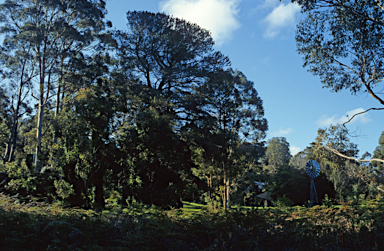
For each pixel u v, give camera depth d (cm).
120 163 2039
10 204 830
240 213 655
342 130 1947
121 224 619
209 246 563
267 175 4241
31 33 2870
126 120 2531
